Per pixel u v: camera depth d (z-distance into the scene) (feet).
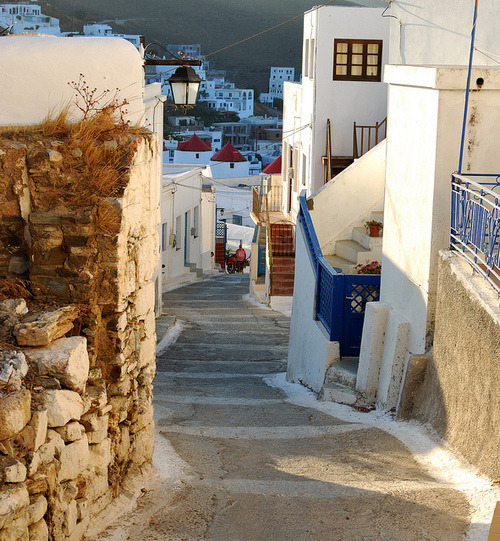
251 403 33.40
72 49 20.68
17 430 13.55
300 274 43.60
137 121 21.40
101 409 17.16
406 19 45.06
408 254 29.78
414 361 27.58
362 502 18.65
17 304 16.92
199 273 112.27
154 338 21.35
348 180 54.44
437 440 24.64
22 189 18.30
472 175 25.94
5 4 604.49
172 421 28.78
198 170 109.91
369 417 29.50
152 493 19.12
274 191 105.29
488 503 17.85
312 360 37.96
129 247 18.88
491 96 26.58
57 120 19.49
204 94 641.40
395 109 31.96
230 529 16.90
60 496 14.87
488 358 21.01
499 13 31.78
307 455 23.84
